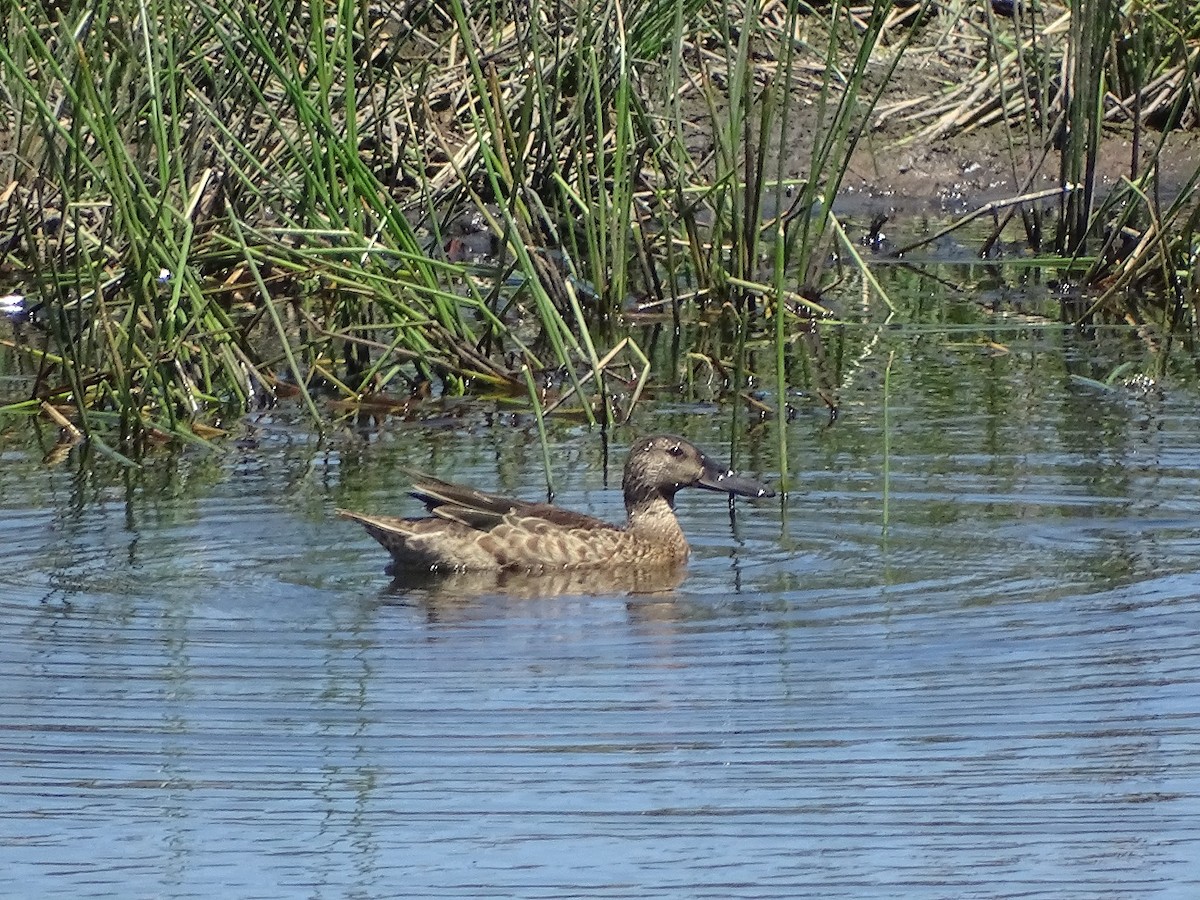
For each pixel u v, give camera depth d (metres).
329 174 24.08
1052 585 16.78
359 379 25.30
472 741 13.76
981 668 14.90
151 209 23.30
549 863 12.04
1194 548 17.72
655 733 13.83
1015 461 20.78
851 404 23.72
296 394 24.88
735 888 11.77
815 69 35.12
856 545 18.22
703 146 33.88
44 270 27.56
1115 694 14.34
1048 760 13.31
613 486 20.50
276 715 14.20
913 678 14.73
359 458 21.75
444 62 33.34
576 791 13.01
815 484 20.25
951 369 25.47
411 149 30.41
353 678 14.89
